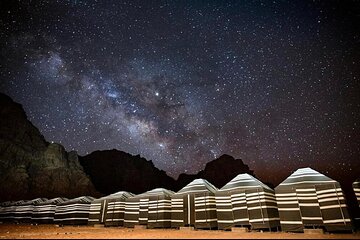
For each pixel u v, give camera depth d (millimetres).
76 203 21750
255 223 13766
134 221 18266
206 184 17250
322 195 12484
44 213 23172
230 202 14977
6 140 37469
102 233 13383
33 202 24531
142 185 50812
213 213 15594
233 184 15406
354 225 12586
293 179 13664
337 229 11750
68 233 13633
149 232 13734
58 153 40094
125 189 48812
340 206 11953
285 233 12180
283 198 13469
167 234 12227
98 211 20078
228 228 14570
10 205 26359
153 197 17984
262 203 13914
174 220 16547
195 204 16094
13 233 13875
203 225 15383
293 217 12938
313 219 12383
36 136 42219
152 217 17406
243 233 12391
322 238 9570
